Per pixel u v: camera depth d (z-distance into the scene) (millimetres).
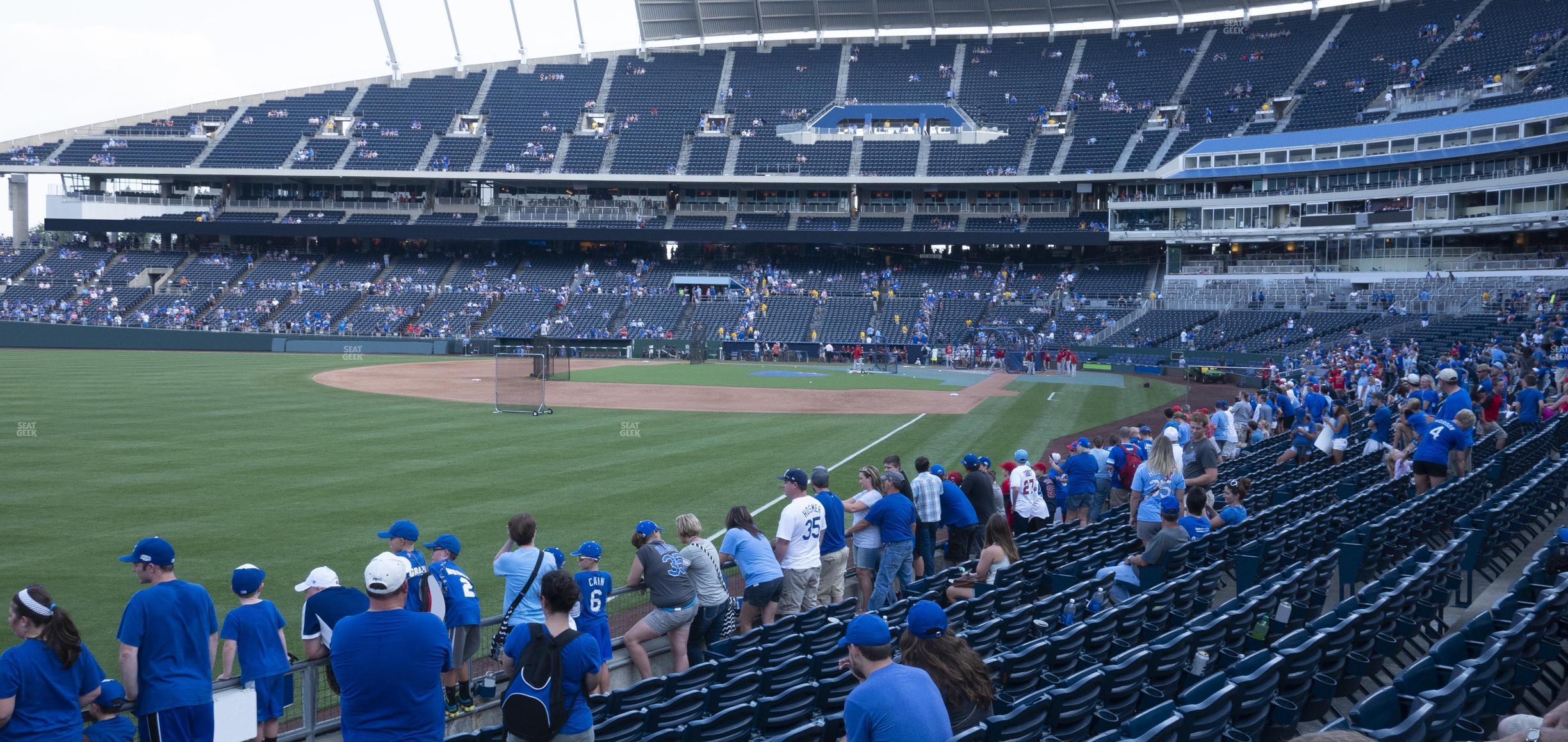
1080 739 6457
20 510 17734
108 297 71500
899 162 74625
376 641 5871
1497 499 12242
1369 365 34250
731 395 43031
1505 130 53219
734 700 7602
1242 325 59156
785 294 73562
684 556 9773
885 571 11859
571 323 71062
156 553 6816
